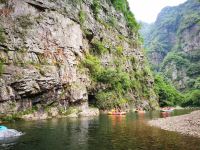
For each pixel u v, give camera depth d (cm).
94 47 8719
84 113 6556
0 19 5391
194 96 15825
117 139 3200
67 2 7219
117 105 8356
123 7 12088
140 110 9575
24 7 5888
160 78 14638
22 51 5575
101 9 9938
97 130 3916
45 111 5625
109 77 8200
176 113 8406
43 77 5622
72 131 3784
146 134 3566
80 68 7150
